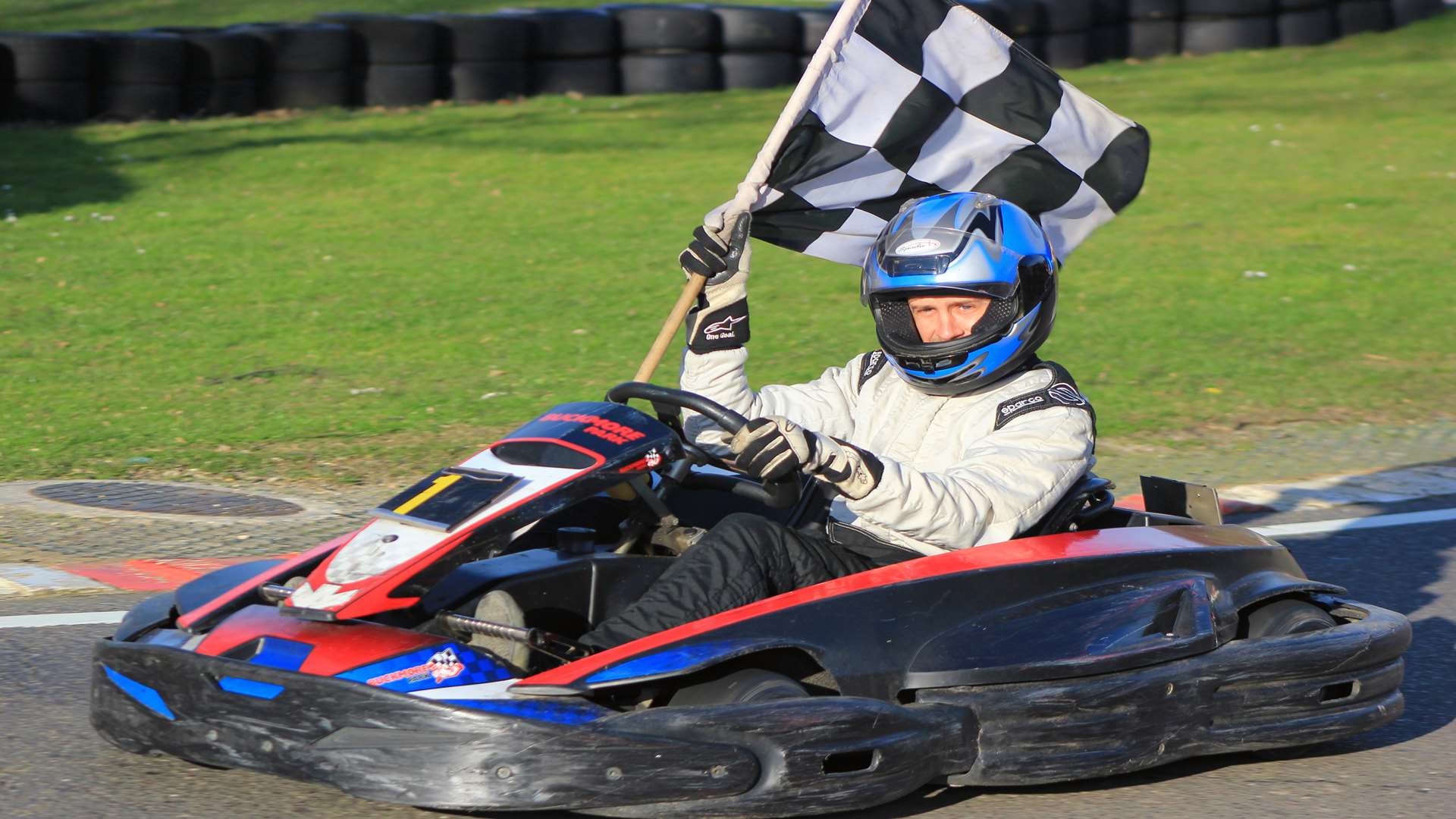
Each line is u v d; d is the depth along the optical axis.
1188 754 9.20
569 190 34.69
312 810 8.41
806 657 8.55
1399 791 9.33
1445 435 19.42
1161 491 11.03
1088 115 12.68
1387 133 41.56
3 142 37.38
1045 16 49.41
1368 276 28.33
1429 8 59.50
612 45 45.72
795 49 47.25
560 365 21.73
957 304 9.44
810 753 7.91
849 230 12.40
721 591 8.49
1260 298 26.77
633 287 26.78
